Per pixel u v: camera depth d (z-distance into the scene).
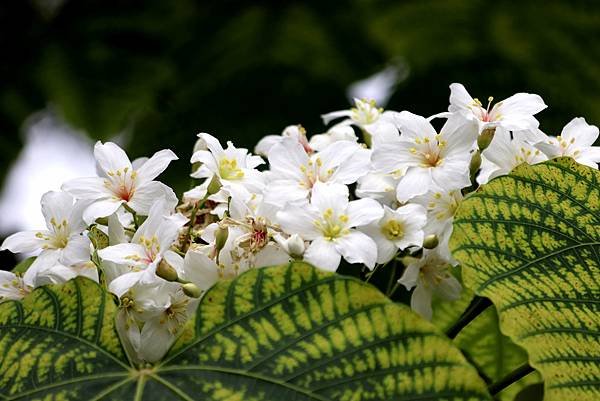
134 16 1.49
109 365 0.73
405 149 0.78
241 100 1.45
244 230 0.76
